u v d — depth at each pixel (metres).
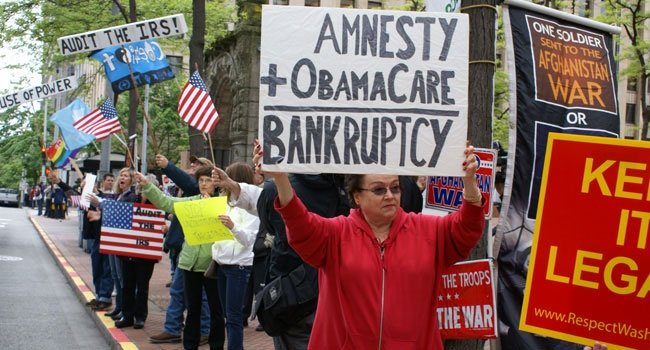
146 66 12.16
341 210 5.03
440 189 5.24
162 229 9.20
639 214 3.62
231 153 25.84
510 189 5.58
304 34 3.79
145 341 8.51
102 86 40.72
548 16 5.92
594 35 6.09
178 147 39.91
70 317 11.14
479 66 5.29
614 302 3.63
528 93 5.71
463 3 5.36
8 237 27.50
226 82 26.56
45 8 19.27
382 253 3.65
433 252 3.65
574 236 3.76
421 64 3.82
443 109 3.81
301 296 4.88
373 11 3.82
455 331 4.93
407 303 3.55
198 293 7.39
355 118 3.79
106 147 20.75
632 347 3.57
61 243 23.59
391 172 3.76
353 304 3.57
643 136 21.00
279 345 5.18
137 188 9.52
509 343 5.49
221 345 7.39
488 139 5.29
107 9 19.83
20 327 10.14
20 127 56.06
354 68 3.80
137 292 9.43
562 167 3.82
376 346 3.53
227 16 22.97
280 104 3.77
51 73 21.33
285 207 3.60
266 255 5.96
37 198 54.78
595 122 5.93
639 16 20.66
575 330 3.70
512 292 5.54
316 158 3.76
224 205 6.76
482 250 5.13
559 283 3.76
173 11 20.62
